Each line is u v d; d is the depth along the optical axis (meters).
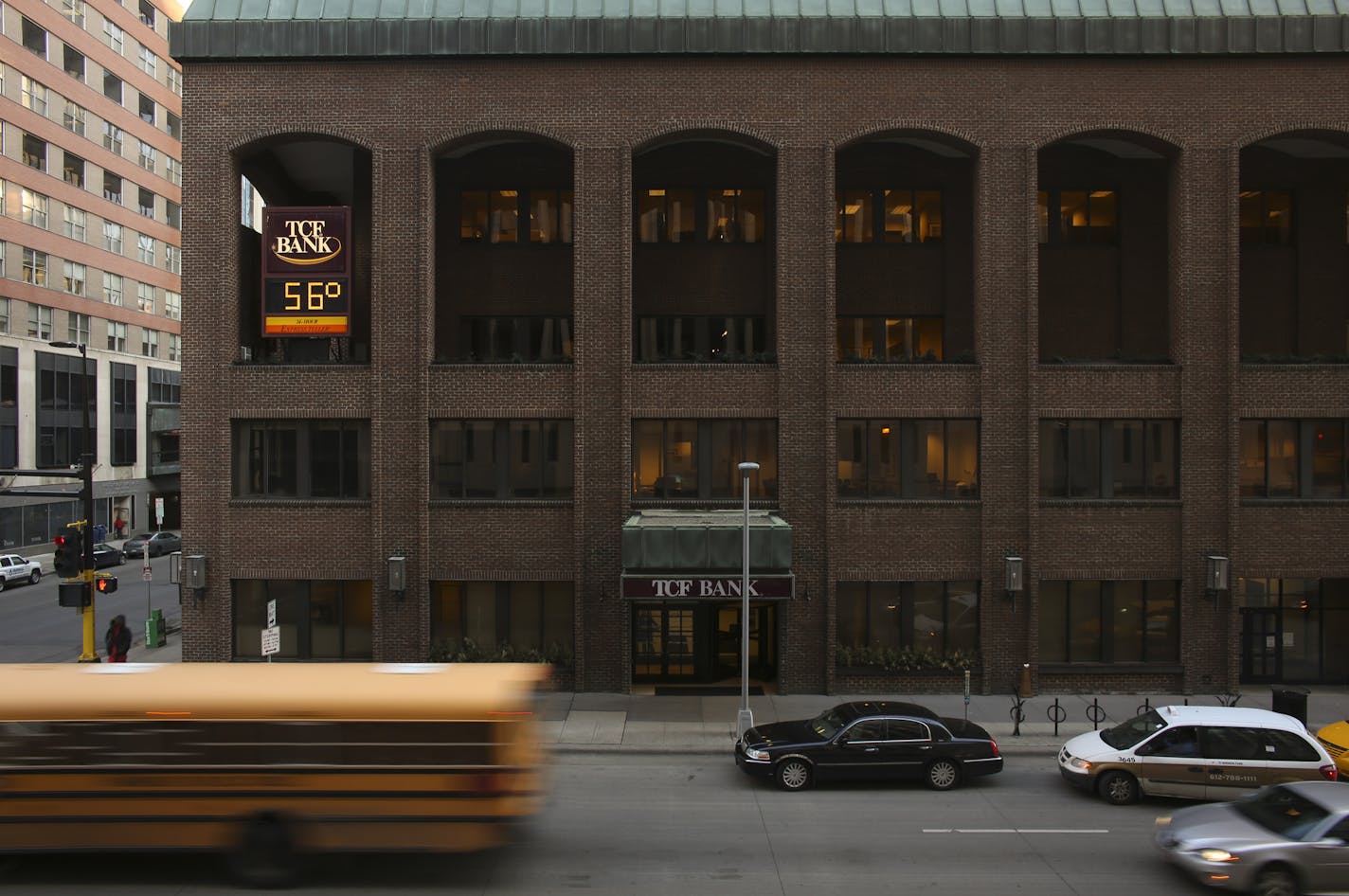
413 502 23.47
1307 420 23.66
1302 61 23.33
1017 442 23.39
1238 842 11.35
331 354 25.22
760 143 23.78
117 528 56.78
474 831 11.57
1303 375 23.48
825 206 23.39
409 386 23.53
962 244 25.47
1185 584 23.36
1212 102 23.36
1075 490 23.64
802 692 23.39
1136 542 23.47
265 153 25.81
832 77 23.44
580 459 23.34
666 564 21.42
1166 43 23.22
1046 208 25.77
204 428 23.55
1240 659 24.11
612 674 23.50
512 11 23.92
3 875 12.18
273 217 23.64
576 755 18.58
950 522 23.45
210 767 11.52
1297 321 25.59
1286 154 25.58
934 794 16.00
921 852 13.12
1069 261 25.59
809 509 23.39
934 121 23.42
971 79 23.44
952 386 23.53
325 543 23.55
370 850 11.55
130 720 11.55
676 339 25.72
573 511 23.47
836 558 23.39
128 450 58.19
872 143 25.39
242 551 23.55
